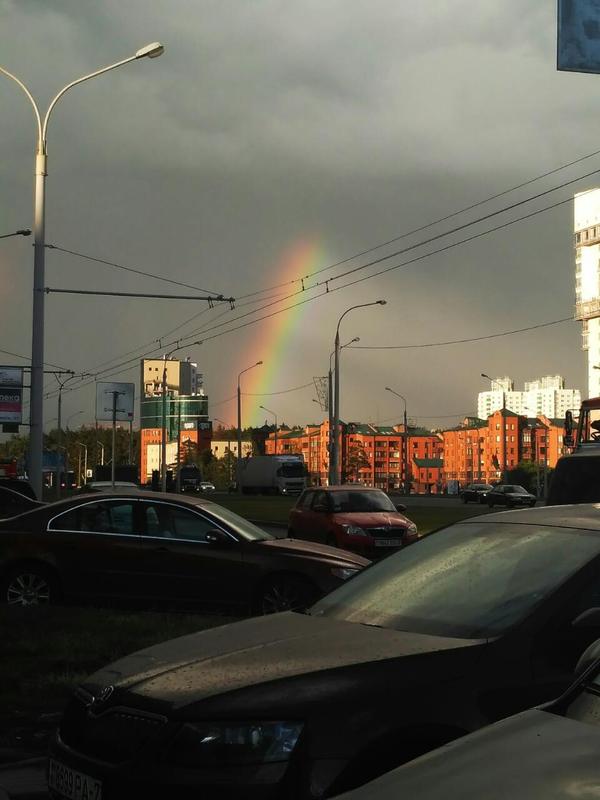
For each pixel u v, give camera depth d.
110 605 11.10
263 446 136.50
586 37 13.45
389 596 4.66
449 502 71.69
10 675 7.59
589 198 152.88
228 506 50.16
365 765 3.53
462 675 3.75
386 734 3.56
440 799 2.29
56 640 8.74
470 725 3.66
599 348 151.38
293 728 3.51
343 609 4.72
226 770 3.45
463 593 4.38
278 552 10.94
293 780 3.45
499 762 2.40
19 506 20.53
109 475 68.88
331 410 55.31
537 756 2.39
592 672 2.83
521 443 178.88
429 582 4.63
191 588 10.95
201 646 4.28
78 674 7.64
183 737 3.52
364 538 20.22
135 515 11.30
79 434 178.88
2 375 34.25
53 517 11.34
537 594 4.09
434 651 3.83
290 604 10.80
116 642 8.68
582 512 4.83
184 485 96.19
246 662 3.91
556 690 3.79
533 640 3.88
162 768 3.50
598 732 2.49
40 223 25.88
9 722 6.62
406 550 5.18
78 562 11.15
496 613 4.10
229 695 3.59
